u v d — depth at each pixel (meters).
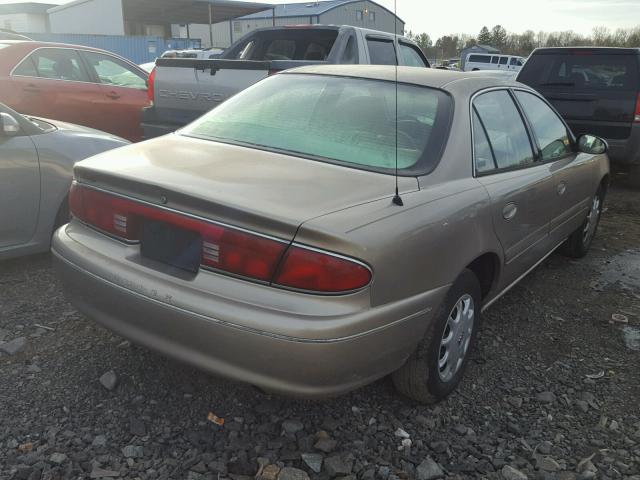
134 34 37.09
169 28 38.59
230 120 3.16
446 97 3.05
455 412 2.83
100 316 2.59
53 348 3.13
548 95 8.09
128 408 2.68
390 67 3.49
